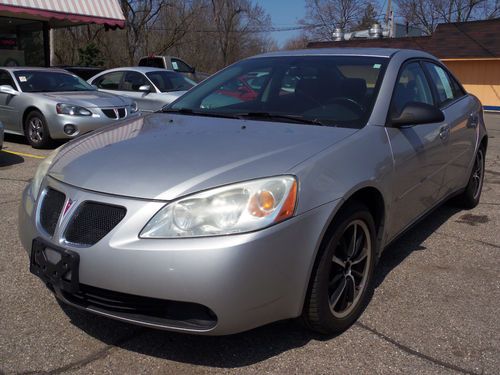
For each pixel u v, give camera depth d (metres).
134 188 2.50
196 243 2.32
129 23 31.86
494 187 6.60
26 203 2.96
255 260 2.34
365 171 2.87
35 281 3.47
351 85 3.54
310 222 2.51
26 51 16.17
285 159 2.63
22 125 8.94
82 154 2.95
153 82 10.60
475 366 2.62
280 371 2.56
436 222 4.96
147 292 2.35
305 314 2.69
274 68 3.95
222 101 3.83
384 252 4.14
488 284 3.58
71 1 13.82
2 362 2.59
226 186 2.43
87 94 9.16
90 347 2.74
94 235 2.46
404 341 2.84
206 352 2.71
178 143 2.91
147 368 2.57
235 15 40.69
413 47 27.72
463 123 4.56
